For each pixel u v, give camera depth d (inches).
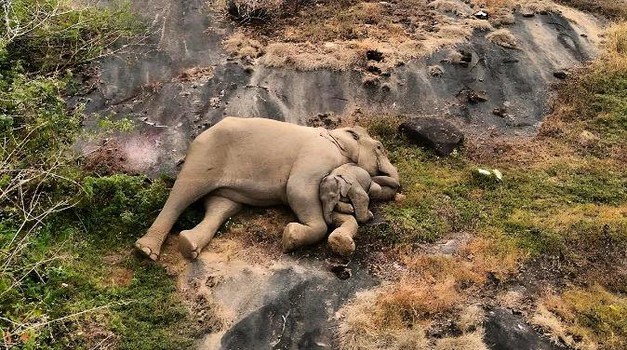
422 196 268.7
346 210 244.7
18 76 267.0
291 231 232.1
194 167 245.9
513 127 328.2
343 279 225.9
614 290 228.7
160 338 200.7
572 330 207.3
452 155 298.2
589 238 247.0
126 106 320.8
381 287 222.2
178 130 306.3
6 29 299.4
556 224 253.4
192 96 328.8
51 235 233.5
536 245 243.0
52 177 237.9
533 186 281.3
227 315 210.4
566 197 274.8
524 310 216.4
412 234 245.8
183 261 231.6
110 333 199.6
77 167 262.1
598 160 301.9
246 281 223.5
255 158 249.9
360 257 236.2
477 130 323.9
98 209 248.5
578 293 223.9
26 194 243.0
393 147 302.8
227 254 235.0
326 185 242.2
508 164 297.7
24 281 207.8
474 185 280.2
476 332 205.8
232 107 323.6
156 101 324.5
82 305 206.2
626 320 211.3
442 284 222.4
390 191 265.1
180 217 249.8
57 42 340.5
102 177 257.1
